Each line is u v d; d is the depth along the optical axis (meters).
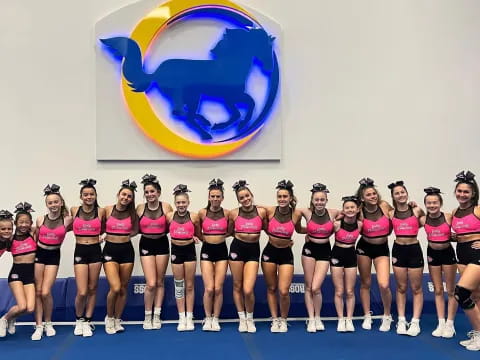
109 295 4.09
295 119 5.22
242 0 5.21
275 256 4.23
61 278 4.75
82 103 5.03
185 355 3.46
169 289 4.68
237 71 5.03
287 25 5.25
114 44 4.96
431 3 5.43
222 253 4.25
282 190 4.14
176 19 5.05
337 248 4.26
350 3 5.34
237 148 5.07
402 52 5.37
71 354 3.50
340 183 5.25
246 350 3.58
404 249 4.14
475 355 3.45
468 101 5.43
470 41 5.44
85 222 4.14
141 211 4.27
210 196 4.17
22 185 4.96
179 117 5.00
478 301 3.81
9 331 4.11
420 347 3.65
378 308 4.72
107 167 5.00
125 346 3.70
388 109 5.34
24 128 4.98
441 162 5.36
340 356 3.43
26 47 5.02
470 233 3.83
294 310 4.68
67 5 5.07
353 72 5.31
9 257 4.88
